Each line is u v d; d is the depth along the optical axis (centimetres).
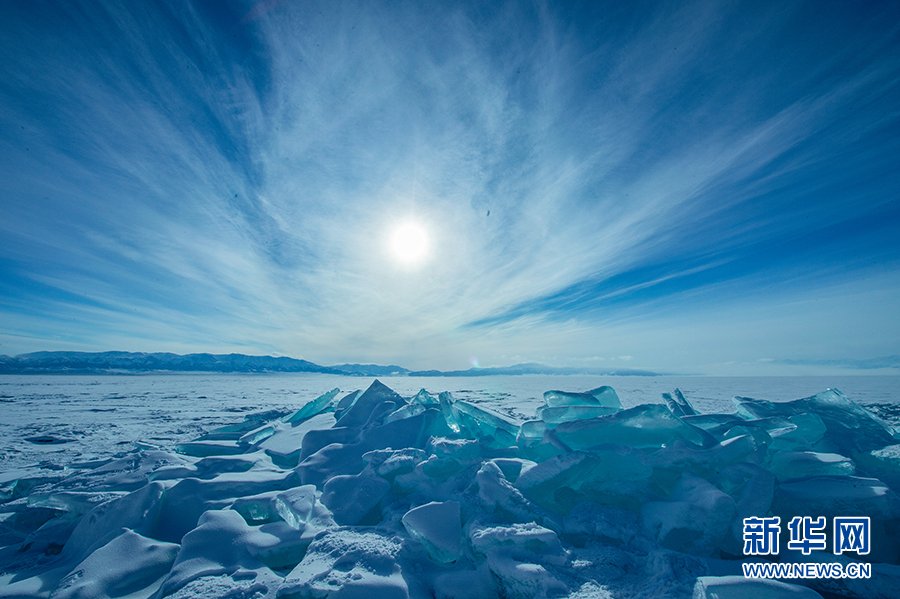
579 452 301
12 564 295
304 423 639
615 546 258
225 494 354
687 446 304
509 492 291
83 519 323
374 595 205
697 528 243
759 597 171
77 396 2152
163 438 790
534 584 210
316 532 278
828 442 367
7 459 636
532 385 4084
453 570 246
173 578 228
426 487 335
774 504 267
